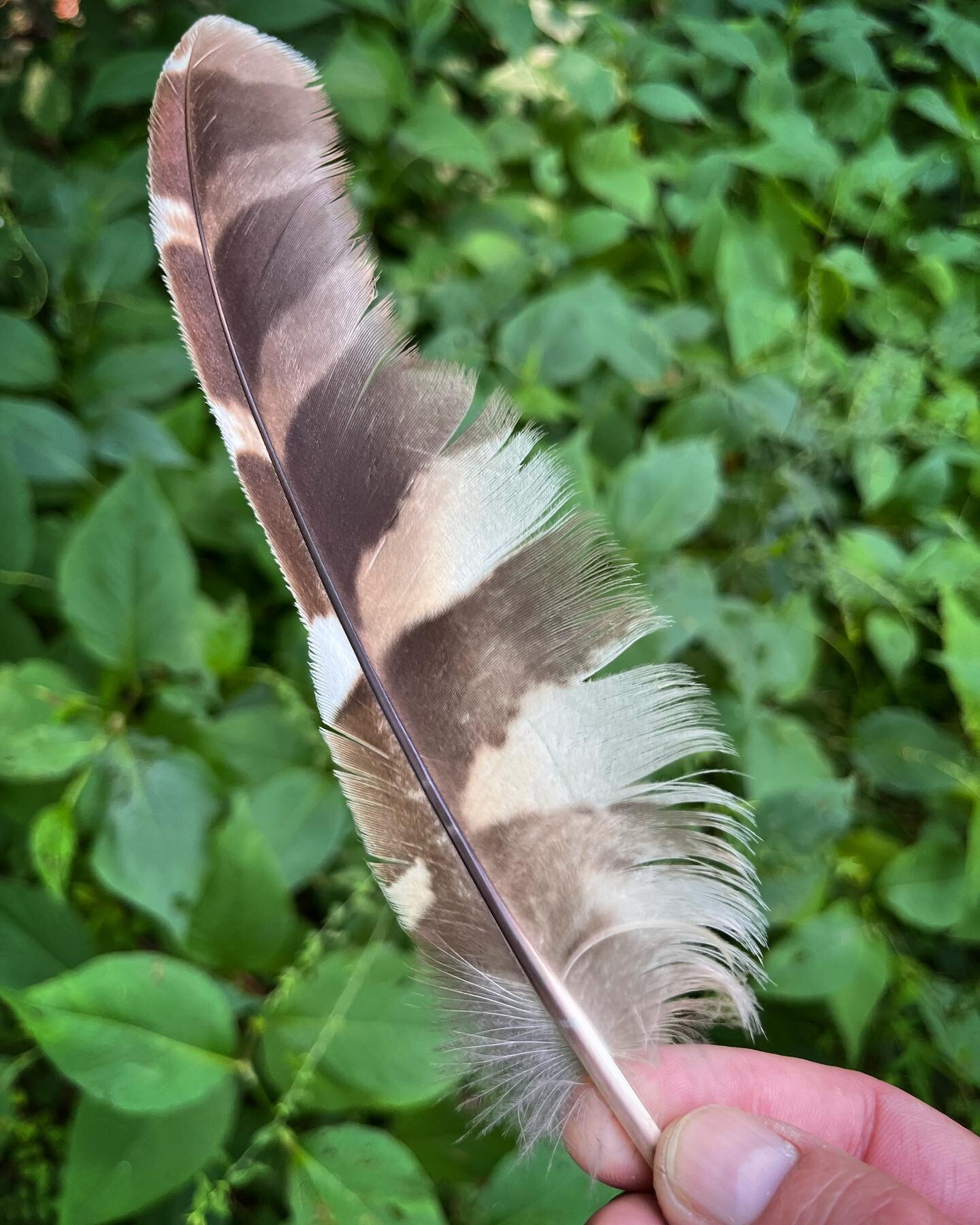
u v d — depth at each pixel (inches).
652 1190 5.6
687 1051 6.2
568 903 5.0
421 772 5.0
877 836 8.0
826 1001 8.0
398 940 7.3
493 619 5.1
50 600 7.9
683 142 10.3
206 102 5.1
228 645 7.3
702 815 5.0
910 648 8.3
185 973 5.9
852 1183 4.9
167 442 7.9
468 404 5.2
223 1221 6.9
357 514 5.1
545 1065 5.2
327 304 5.2
